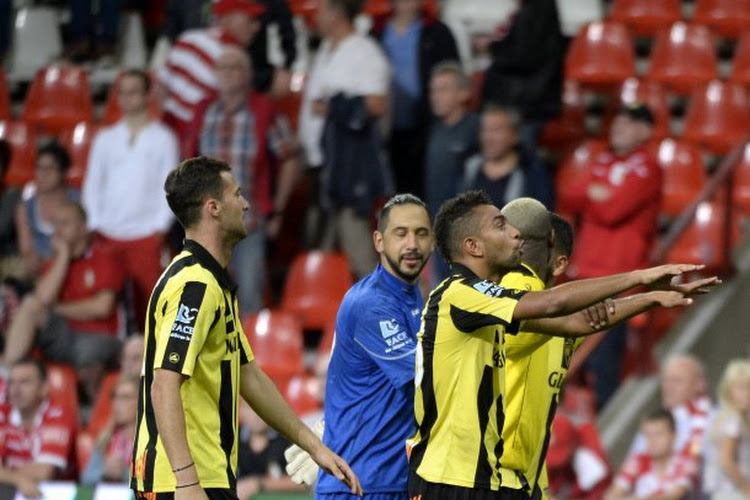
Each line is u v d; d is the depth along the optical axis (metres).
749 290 39.41
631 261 37.41
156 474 20.53
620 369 37.59
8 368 39.00
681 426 33.88
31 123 49.72
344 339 23.62
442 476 21.30
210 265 20.94
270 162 40.81
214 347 20.83
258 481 33.78
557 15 41.47
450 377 21.27
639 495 33.38
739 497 33.12
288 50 45.31
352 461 23.59
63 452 36.91
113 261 41.56
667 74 47.66
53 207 43.28
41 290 40.84
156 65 50.03
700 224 41.34
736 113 45.84
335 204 40.47
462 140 38.78
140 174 41.88
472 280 21.03
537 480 22.52
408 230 23.23
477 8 50.28
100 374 41.03
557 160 44.81
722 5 49.06
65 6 53.69
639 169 37.41
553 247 23.34
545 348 22.28
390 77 40.81
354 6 40.69
